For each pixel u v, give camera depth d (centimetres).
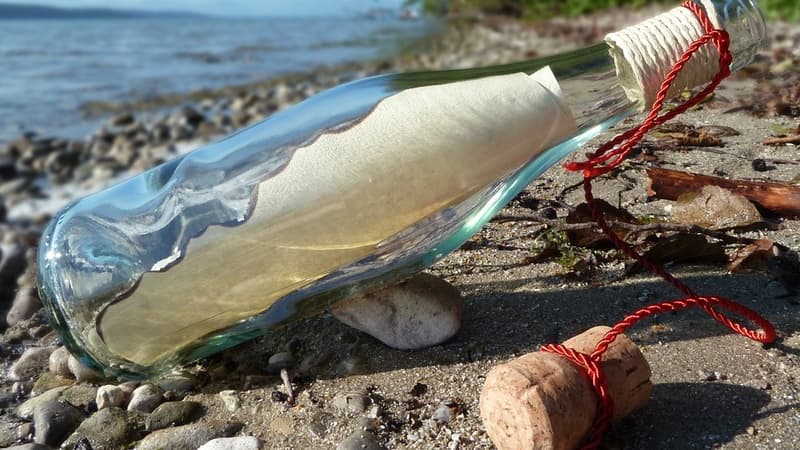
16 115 125
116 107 133
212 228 25
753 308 30
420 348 29
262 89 151
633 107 26
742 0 25
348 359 29
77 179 84
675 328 29
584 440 22
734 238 34
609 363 23
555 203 42
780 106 58
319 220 25
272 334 32
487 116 24
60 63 207
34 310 42
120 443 28
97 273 27
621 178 46
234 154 26
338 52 244
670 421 24
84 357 29
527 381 22
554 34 229
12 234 61
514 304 32
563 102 25
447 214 26
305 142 25
